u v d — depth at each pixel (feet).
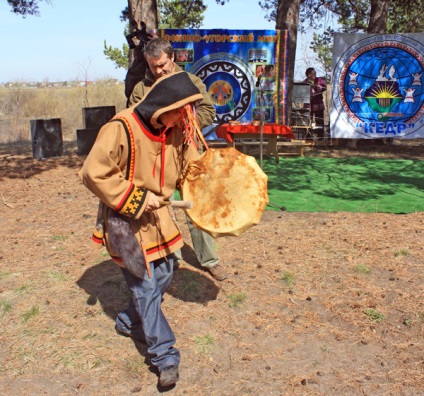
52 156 38.83
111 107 40.88
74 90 77.92
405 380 10.90
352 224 20.90
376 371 11.23
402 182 29.45
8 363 11.53
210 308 13.91
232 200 10.51
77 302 14.24
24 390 10.69
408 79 39.99
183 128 10.50
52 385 10.85
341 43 39.75
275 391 10.59
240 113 39.09
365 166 34.68
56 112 71.26
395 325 13.07
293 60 42.78
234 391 10.61
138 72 17.25
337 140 43.98
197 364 11.51
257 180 10.47
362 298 14.42
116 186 9.57
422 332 12.75
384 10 46.96
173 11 72.74
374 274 15.96
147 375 11.14
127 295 14.58
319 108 44.65
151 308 10.46
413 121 40.42
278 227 20.49
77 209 23.68
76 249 18.20
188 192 10.67
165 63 11.62
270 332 12.76
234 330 12.84
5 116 70.38
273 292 14.83
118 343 12.31
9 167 34.81
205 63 38.42
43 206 24.35
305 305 14.07
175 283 15.28
